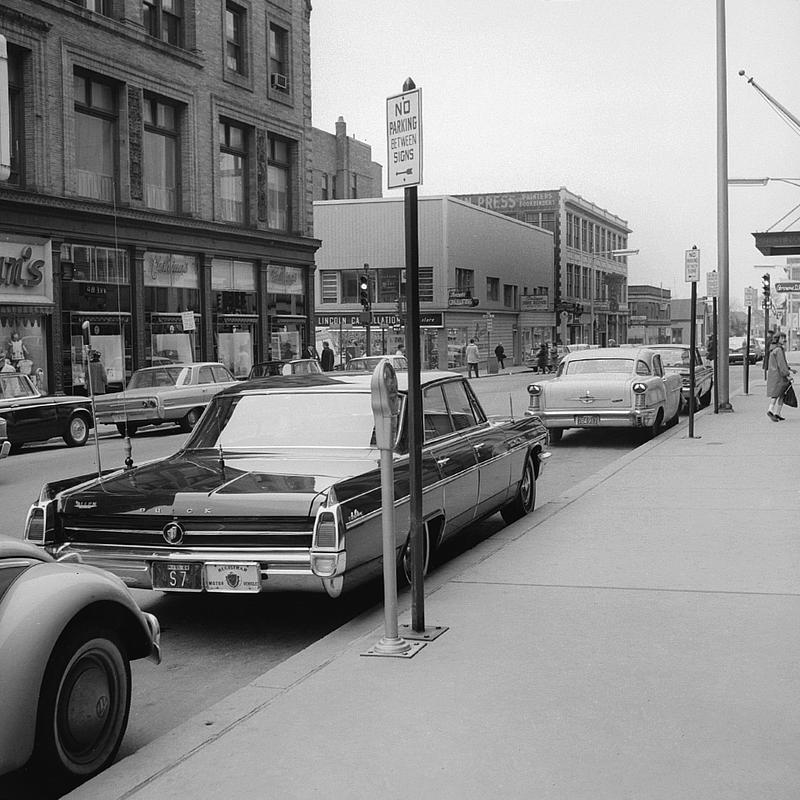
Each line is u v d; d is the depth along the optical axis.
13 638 3.60
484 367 60.00
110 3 28.47
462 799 3.48
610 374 17.22
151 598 7.20
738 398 25.58
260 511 5.68
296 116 37.84
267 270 35.91
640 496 10.11
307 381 7.56
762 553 7.33
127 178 28.73
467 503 7.79
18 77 25.33
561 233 77.94
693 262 15.71
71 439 20.53
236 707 4.55
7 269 24.48
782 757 3.76
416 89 5.14
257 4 35.22
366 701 4.46
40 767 3.76
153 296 29.92
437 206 54.12
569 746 3.90
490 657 5.04
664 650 5.09
